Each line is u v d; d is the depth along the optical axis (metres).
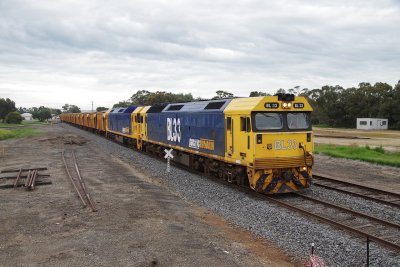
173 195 15.80
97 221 11.50
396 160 25.77
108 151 32.91
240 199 14.66
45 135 55.66
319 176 19.31
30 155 30.42
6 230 10.81
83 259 8.61
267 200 14.46
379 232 10.83
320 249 9.52
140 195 15.11
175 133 23.28
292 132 14.82
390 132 75.44
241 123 15.12
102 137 50.72
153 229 10.66
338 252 9.27
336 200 14.49
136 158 27.56
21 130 68.81
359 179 19.66
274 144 14.54
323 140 51.19
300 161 14.93
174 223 11.27
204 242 9.72
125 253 8.92
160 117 26.23
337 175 20.89
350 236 10.48
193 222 11.61
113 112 44.97
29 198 14.81
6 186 16.97
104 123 50.12
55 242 9.75
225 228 11.38
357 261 8.77
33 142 43.56
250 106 14.67
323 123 110.44
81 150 33.81
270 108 14.52
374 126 89.25
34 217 12.09
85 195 15.03
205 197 15.24
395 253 9.23
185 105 22.86
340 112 103.19
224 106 17.05
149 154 30.06
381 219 11.70
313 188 16.66
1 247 9.48
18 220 11.78
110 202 13.90
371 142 47.75
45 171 21.64
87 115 65.69
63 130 70.50
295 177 14.91
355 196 15.09
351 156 28.17
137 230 10.58
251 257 9.01
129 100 119.44
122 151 32.59
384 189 17.02
